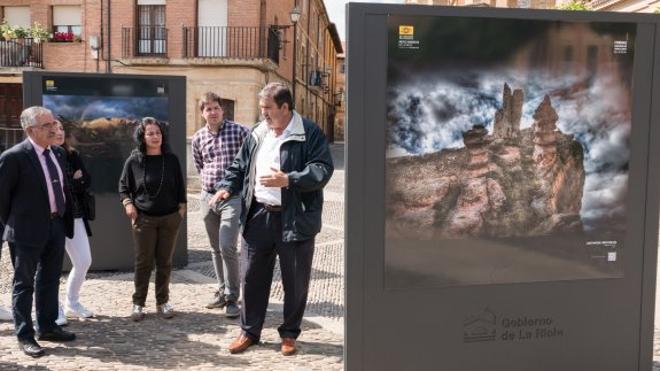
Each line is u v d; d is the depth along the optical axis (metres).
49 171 4.66
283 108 4.32
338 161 28.06
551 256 3.74
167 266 5.46
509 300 3.71
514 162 3.62
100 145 7.16
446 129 3.52
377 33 3.39
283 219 4.33
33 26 21.28
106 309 5.70
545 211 3.69
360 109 3.41
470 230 3.62
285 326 4.59
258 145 4.50
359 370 3.57
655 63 3.72
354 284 3.52
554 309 3.77
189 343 4.81
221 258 5.74
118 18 21.14
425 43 3.45
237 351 4.60
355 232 3.49
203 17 21.19
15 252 4.52
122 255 7.34
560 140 3.66
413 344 3.62
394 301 3.58
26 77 6.85
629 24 3.65
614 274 3.82
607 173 3.73
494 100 3.56
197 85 20.80
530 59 3.57
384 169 3.48
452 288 3.64
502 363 3.73
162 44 21.30
